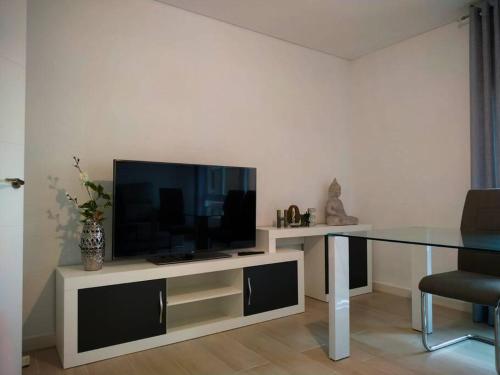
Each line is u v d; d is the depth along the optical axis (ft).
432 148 10.75
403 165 11.53
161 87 9.23
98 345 6.89
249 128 10.75
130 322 7.24
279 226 10.34
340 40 11.54
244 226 9.61
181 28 9.58
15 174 5.87
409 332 8.27
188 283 9.30
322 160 12.43
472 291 6.06
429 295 8.20
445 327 8.59
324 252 10.77
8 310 5.70
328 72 12.69
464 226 7.51
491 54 9.14
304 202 11.94
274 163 11.27
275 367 6.61
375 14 9.85
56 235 7.82
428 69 10.85
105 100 8.46
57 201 7.84
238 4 9.37
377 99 12.35
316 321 9.07
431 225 10.74
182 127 9.52
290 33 11.03
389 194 11.94
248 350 7.36
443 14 9.84
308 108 12.12
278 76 11.43
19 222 5.94
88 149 8.23
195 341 7.84
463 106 10.01
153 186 8.20
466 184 9.95
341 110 13.01
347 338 7.02
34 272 7.57
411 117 11.31
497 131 8.88
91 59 8.31
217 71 10.17
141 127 8.91
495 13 8.90
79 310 6.73
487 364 6.67
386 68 12.07
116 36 8.64
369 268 11.80
